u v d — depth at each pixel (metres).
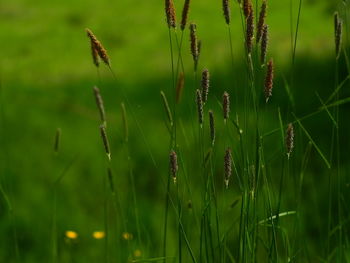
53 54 33.84
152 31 36.22
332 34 26.41
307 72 16.69
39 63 31.80
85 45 35.19
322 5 32.56
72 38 36.94
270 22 32.38
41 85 22.22
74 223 9.11
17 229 8.98
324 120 12.29
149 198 9.91
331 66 16.67
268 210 3.94
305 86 15.28
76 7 44.22
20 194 9.98
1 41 37.59
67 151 12.30
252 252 3.71
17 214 9.27
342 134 11.55
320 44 23.20
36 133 13.42
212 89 16.39
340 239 4.52
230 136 4.05
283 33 29.95
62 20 41.56
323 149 10.65
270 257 3.77
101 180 10.73
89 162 11.70
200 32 33.97
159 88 19.78
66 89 21.25
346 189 8.89
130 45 34.16
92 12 42.53
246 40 3.46
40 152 12.14
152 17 39.47
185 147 11.23
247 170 3.63
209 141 11.20
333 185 9.02
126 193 10.09
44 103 16.47
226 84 15.95
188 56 27.27
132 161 11.60
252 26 3.42
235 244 7.06
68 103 17.02
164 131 12.88
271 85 3.41
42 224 9.10
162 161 11.48
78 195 10.15
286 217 5.51
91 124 14.34
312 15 31.98
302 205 8.49
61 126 14.03
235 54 22.78
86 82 22.12
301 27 30.69
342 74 16.06
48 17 42.41
